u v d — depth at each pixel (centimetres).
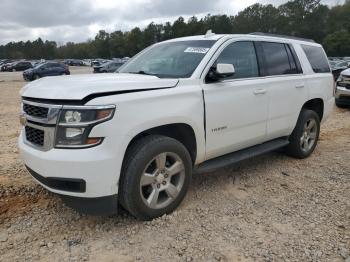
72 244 326
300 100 537
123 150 320
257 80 459
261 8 10694
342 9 9881
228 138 428
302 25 9944
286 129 525
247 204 408
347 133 771
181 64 415
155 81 354
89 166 304
